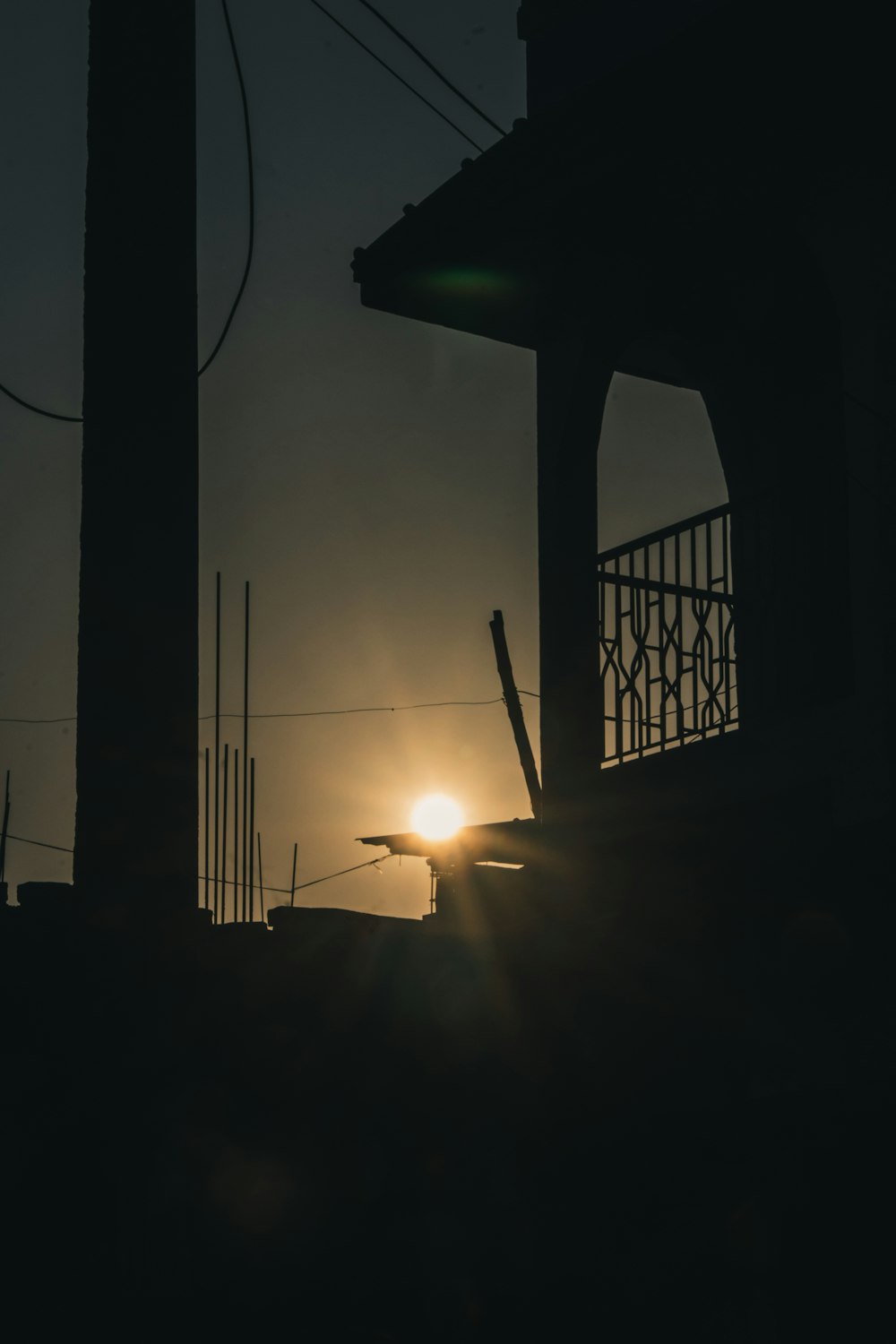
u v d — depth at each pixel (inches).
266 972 273.7
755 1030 352.8
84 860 204.5
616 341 394.6
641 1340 299.9
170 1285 199.5
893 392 333.4
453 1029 303.7
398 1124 286.8
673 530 380.8
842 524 401.1
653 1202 318.0
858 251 339.6
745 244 374.0
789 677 377.4
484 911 408.2
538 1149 309.9
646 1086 336.8
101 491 210.4
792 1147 329.1
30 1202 208.5
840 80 325.1
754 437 430.6
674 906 367.9
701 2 379.6
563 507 397.4
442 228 401.1
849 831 327.0
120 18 220.4
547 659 394.3
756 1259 318.3
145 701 206.5
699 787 358.6
